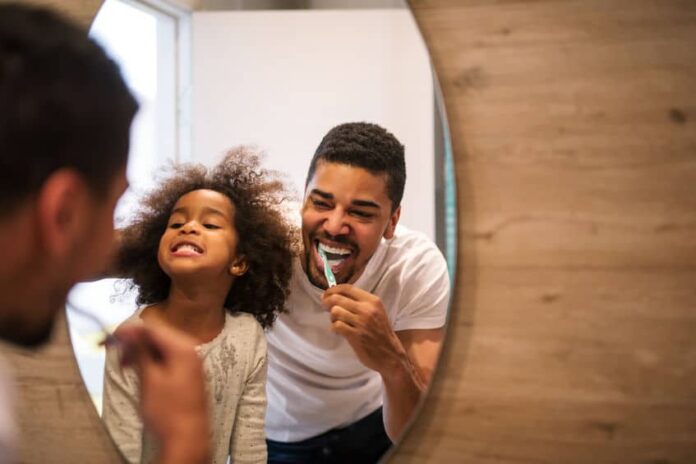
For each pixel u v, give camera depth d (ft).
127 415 2.39
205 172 2.63
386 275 2.38
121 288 2.52
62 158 1.40
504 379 2.12
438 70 2.14
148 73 2.54
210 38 2.64
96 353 2.44
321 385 2.42
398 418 2.29
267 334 2.57
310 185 2.55
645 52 2.03
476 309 2.14
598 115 2.06
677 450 2.04
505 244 2.11
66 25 1.48
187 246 2.58
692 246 2.02
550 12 2.07
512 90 2.10
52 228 1.42
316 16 2.53
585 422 2.09
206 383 2.57
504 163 2.11
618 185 2.06
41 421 2.50
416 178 2.33
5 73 1.35
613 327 2.07
